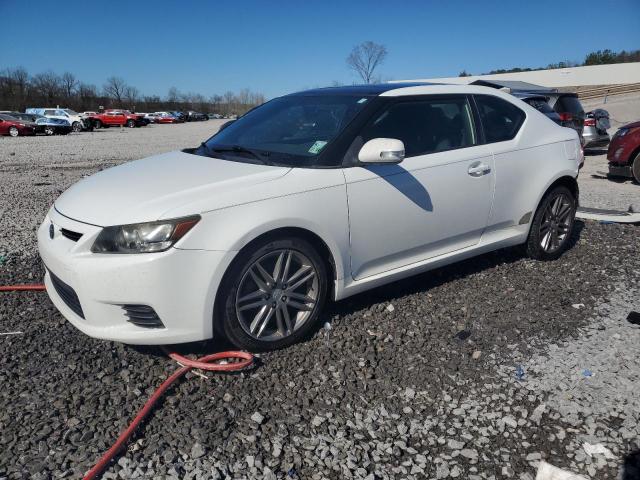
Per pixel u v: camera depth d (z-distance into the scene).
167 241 2.78
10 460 2.29
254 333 3.12
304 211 3.12
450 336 3.43
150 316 2.88
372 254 3.54
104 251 2.82
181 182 3.15
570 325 3.59
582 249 5.20
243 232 2.92
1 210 7.11
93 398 2.72
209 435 2.47
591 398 2.79
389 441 2.48
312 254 3.24
